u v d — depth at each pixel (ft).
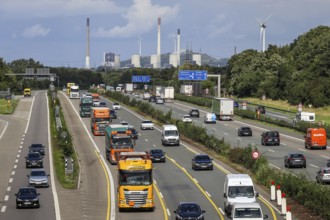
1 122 486.38
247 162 261.03
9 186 230.48
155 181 234.38
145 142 366.02
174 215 173.37
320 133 321.73
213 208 182.29
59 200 199.82
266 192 207.00
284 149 323.37
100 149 337.52
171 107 640.99
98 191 216.33
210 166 259.39
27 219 169.07
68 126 450.30
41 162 278.46
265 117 481.46
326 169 212.84
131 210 181.57
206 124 467.52
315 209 168.96
